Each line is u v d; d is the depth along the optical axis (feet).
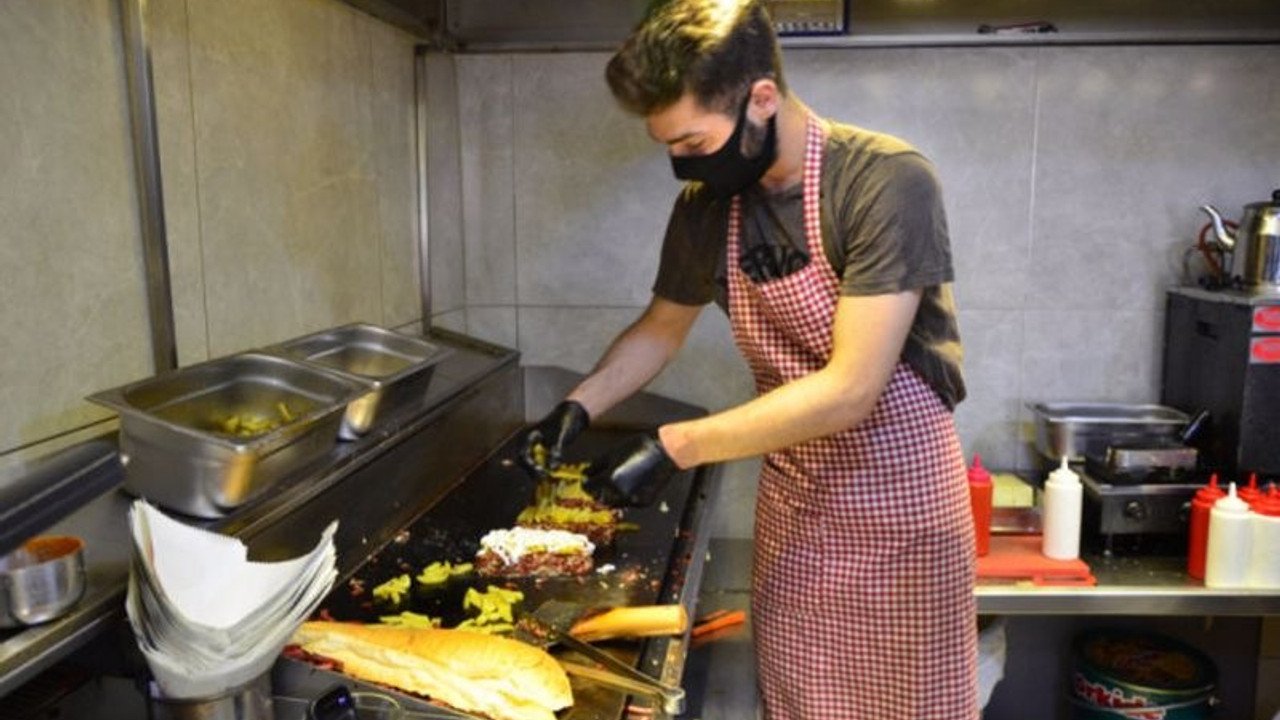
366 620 4.38
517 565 4.91
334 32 6.10
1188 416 7.13
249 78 5.19
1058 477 6.32
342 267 6.31
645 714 3.54
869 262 4.00
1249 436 6.41
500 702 3.42
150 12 4.37
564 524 5.42
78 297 4.09
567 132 7.89
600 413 5.23
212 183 4.91
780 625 5.18
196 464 3.76
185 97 4.67
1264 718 7.98
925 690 4.91
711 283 5.06
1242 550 5.92
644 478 4.25
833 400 4.00
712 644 6.49
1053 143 7.45
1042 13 7.18
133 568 3.11
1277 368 6.30
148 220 4.43
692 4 3.71
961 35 7.24
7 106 3.69
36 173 3.84
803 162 4.25
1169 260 7.54
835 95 7.54
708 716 5.67
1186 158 7.40
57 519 2.70
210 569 3.18
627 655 4.01
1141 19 7.13
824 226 4.26
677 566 5.07
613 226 7.98
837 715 5.11
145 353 4.52
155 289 4.48
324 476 4.54
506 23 7.66
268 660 3.16
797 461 4.91
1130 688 7.00
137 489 3.90
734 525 8.23
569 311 8.17
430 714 3.36
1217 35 7.10
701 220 4.89
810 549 4.97
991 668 6.73
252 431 4.39
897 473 4.69
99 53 4.15
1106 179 7.48
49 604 3.02
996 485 7.04
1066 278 7.64
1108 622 8.02
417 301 7.53
